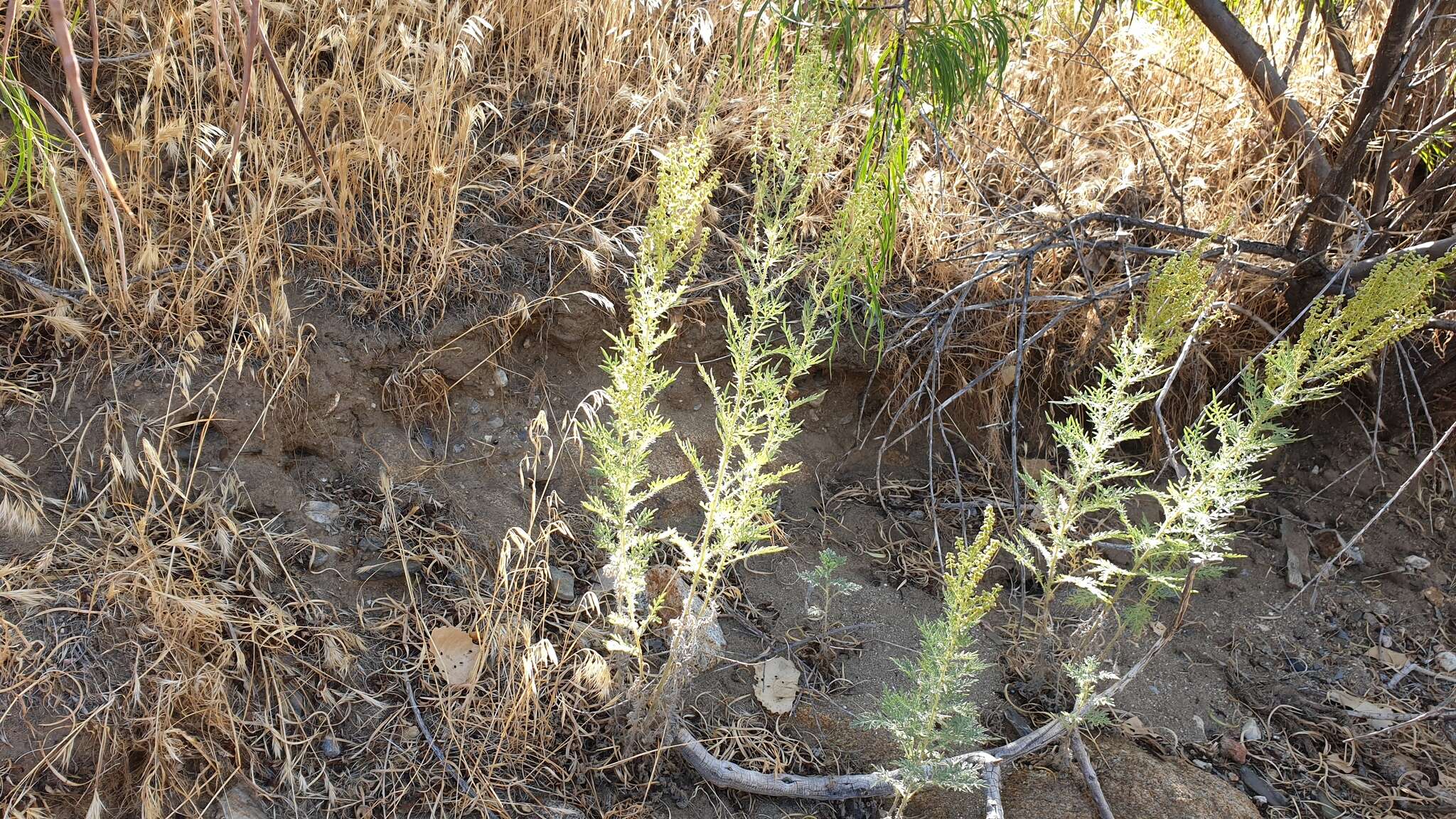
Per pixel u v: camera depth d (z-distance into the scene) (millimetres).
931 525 3180
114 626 2109
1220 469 2215
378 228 2816
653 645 2576
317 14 3047
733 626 2750
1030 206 3459
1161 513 3285
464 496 2766
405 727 2283
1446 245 2910
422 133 2895
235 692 2174
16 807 1897
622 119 3324
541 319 2982
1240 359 3344
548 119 3273
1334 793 2605
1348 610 3113
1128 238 3338
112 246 2436
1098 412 2412
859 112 3146
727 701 2564
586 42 3451
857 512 3189
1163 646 2691
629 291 1980
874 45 2924
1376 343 2064
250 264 2572
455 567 2572
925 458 3398
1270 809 2543
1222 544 2279
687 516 3037
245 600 2291
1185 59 3768
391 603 2482
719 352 3156
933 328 3256
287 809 2102
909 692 2650
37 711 1983
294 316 2684
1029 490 3170
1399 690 2896
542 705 2387
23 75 2650
